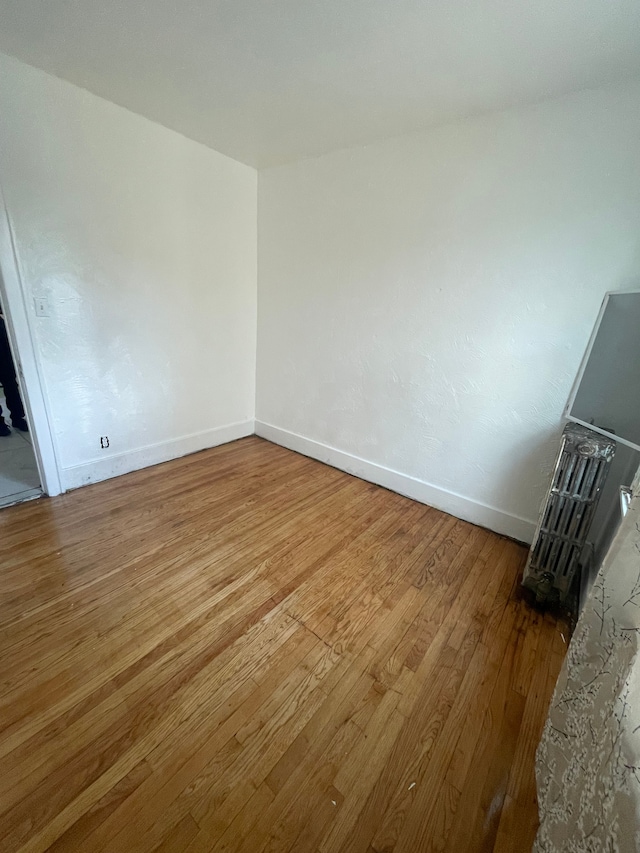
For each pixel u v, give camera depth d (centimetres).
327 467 302
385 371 256
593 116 161
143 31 146
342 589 174
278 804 97
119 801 95
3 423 319
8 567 172
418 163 212
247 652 139
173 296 264
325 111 196
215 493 251
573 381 188
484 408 219
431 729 117
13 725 110
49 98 183
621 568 91
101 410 246
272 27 139
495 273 199
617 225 165
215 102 196
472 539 219
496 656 144
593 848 63
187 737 110
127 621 148
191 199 255
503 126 182
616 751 65
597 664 91
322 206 259
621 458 178
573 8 119
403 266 231
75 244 209
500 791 103
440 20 129
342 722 118
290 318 302
